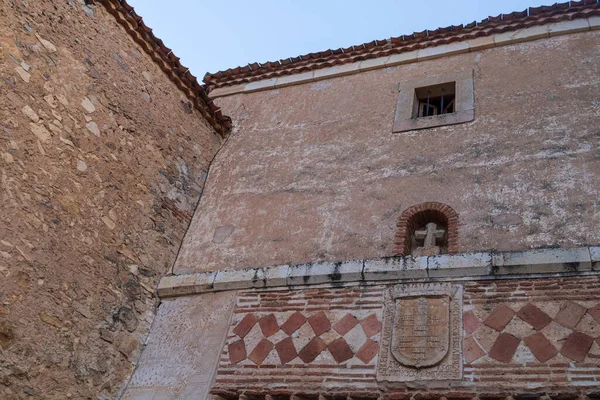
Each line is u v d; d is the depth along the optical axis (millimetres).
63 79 6633
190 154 8344
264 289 6742
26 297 5543
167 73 8312
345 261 6586
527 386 5109
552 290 5633
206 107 8820
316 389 5695
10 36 6109
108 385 6160
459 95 7984
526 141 7062
